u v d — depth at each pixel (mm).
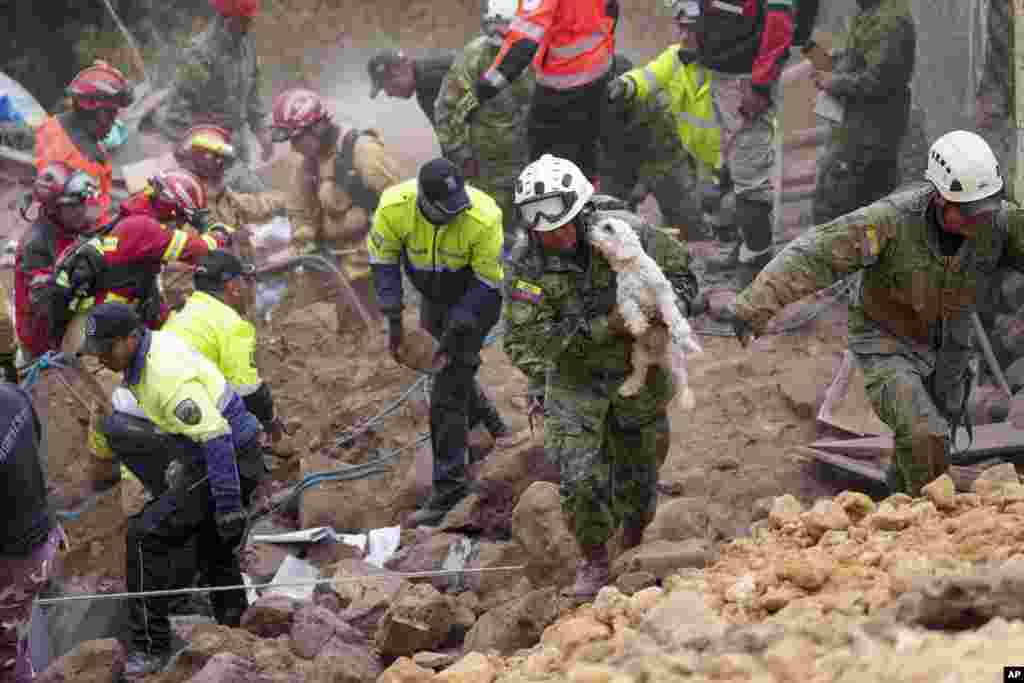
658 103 23578
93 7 37688
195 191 19328
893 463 14266
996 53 20578
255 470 15328
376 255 17719
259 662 13875
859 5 22000
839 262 13109
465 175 23344
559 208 12352
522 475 17703
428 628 14289
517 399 20562
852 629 8961
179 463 14891
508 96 22938
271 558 17578
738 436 18578
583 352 13203
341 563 16719
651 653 9570
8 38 37562
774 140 22656
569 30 21766
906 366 13609
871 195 22219
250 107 29391
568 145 22516
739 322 13289
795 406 18922
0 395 12562
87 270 18141
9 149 29688
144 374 14438
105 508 18984
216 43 28641
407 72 24578
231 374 16844
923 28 22219
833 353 20547
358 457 20188
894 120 21734
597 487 13406
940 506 12445
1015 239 13078
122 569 17953
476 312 17297
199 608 16219
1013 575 8703
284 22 37406
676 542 13797
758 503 14195
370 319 24047
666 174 24188
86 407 20844
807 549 12094
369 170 23406
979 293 13266
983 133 20953
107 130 22156
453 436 17859
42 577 12992
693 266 23781
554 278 12852
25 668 13859
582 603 13555
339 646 14289
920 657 8117
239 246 23078
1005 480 13117
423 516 18078
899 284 13273
